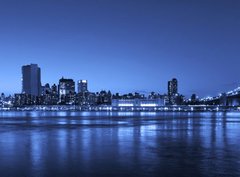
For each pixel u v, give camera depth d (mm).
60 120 138625
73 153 39062
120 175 27656
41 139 55219
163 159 34688
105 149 42344
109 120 137000
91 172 28734
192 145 46375
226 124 102062
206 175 27219
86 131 72750
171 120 136000
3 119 153500
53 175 27656
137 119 147750
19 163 32688
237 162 32625
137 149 42375
